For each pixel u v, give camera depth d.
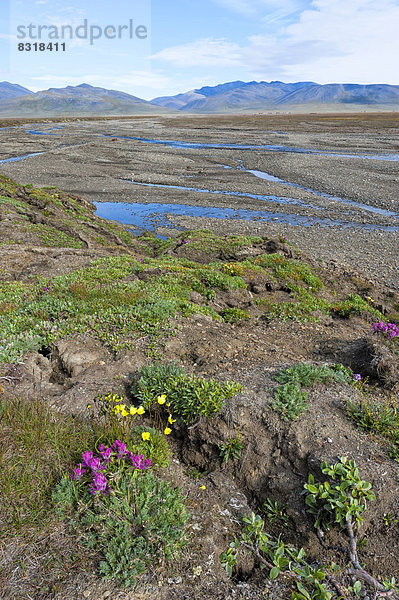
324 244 24.22
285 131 110.88
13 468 4.34
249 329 9.99
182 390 5.77
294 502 4.52
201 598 3.48
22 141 83.12
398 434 5.14
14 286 11.13
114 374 6.68
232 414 5.42
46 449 4.68
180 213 32.28
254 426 5.33
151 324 8.18
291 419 5.34
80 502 3.96
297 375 6.18
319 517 4.31
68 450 4.67
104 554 3.64
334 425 5.27
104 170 49.66
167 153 64.56
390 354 7.35
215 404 5.50
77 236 21.30
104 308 8.98
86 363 6.99
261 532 4.23
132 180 44.81
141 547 3.70
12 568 3.45
